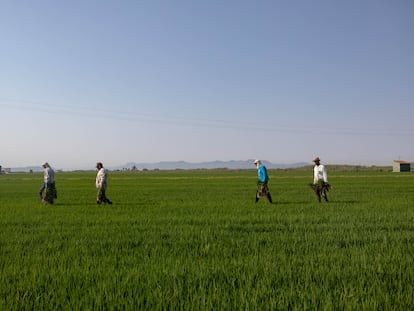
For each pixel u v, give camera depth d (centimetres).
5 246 979
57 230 1245
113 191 3584
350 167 16988
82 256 857
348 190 3347
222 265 750
